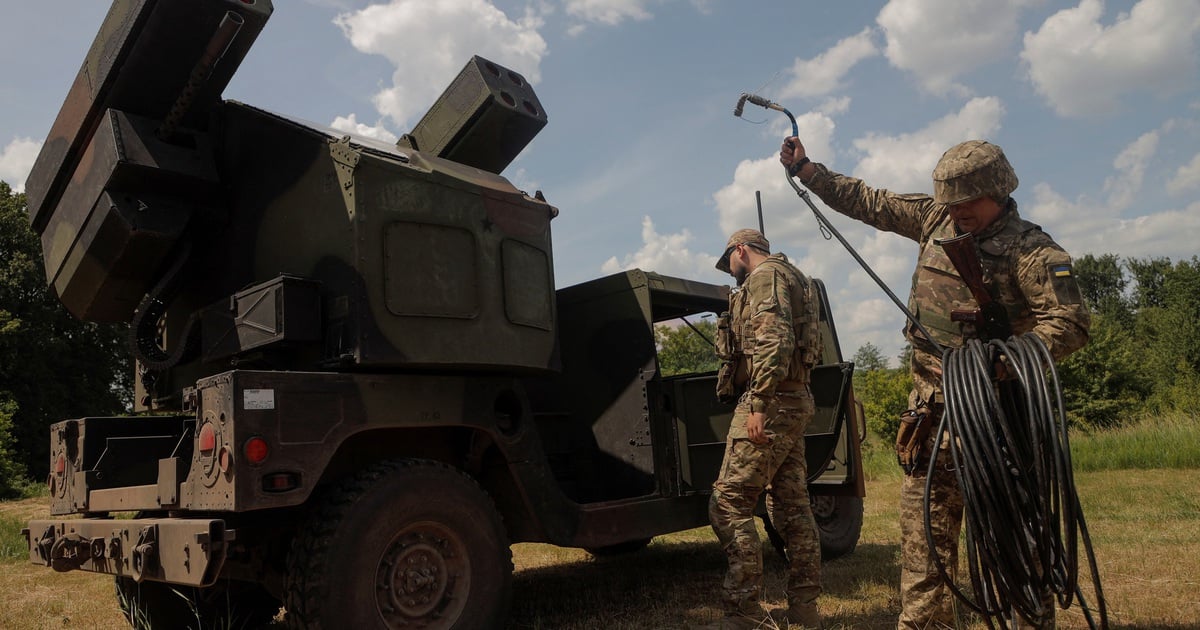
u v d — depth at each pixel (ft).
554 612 13.78
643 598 14.64
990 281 8.20
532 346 12.74
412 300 11.15
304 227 11.71
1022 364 7.43
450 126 14.19
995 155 8.01
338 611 9.45
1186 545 16.03
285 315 10.68
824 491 16.25
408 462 10.70
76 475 12.35
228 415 9.12
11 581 18.24
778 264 11.25
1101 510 21.18
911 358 9.12
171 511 11.75
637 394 15.52
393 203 11.25
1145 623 10.84
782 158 10.12
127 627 13.73
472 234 12.09
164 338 14.48
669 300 16.97
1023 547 7.64
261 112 12.67
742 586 10.80
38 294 83.10
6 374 77.77
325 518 9.77
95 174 12.21
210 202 12.98
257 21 11.90
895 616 12.41
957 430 7.61
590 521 12.92
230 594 13.48
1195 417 40.11
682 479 15.02
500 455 12.41
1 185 84.23
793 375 11.19
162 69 12.04
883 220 9.51
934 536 8.80
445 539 10.80
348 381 10.24
